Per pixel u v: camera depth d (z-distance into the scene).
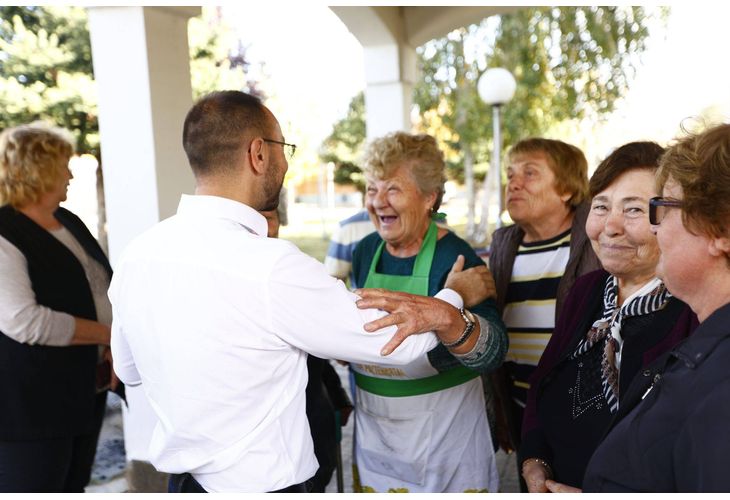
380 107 5.35
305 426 1.26
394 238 1.80
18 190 2.03
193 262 1.15
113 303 1.31
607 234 1.37
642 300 1.30
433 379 1.74
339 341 1.20
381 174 1.76
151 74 2.76
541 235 2.18
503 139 11.84
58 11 5.59
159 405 1.23
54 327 1.96
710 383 0.85
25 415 1.94
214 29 7.30
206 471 1.20
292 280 1.14
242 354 1.13
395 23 5.12
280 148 1.30
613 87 10.44
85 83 5.60
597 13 10.15
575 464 1.42
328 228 21.41
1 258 1.90
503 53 11.33
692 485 0.83
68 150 2.17
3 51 5.42
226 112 1.23
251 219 1.24
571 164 2.12
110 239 2.91
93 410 2.16
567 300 1.59
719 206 0.85
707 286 0.91
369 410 1.85
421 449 1.76
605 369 1.38
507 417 2.20
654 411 0.94
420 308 1.31
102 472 3.43
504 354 1.55
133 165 2.83
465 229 17.11
